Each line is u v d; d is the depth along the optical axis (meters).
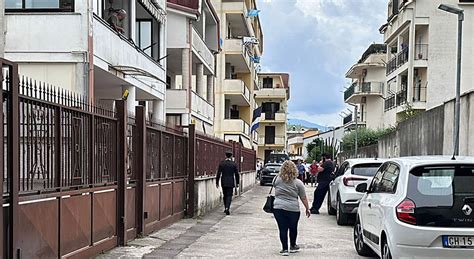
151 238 11.32
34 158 6.71
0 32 9.84
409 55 37.31
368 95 54.31
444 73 36.91
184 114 25.73
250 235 12.52
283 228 10.14
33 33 13.95
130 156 10.75
